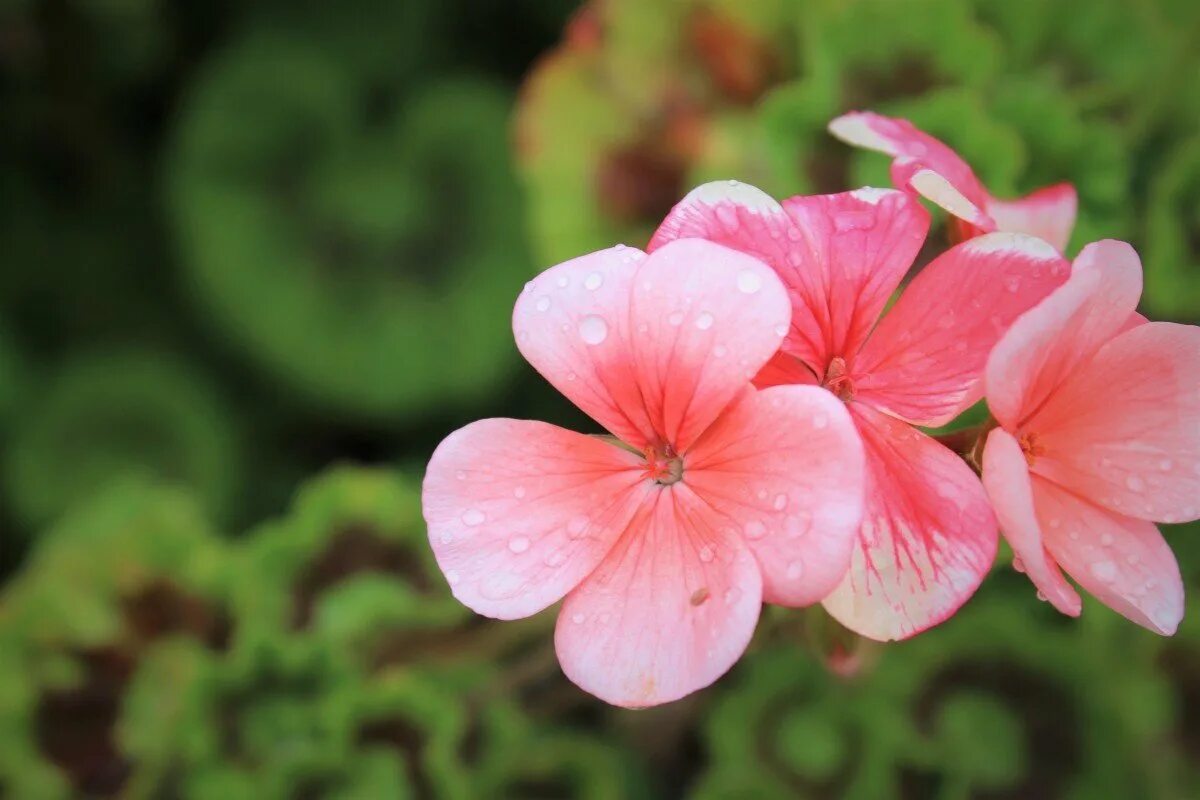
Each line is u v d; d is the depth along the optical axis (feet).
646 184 1.33
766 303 0.96
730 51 1.33
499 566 0.97
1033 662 1.27
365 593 1.30
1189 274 1.25
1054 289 0.97
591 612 0.97
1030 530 0.94
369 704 1.26
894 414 0.99
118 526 1.39
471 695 1.29
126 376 1.74
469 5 1.81
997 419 0.96
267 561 1.32
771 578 0.94
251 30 1.80
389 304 1.75
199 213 1.74
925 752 1.26
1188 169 1.24
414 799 1.26
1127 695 1.26
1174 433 0.98
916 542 0.96
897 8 1.28
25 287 1.78
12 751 1.29
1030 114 1.26
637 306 0.98
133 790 1.26
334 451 1.81
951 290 0.98
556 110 1.34
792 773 1.28
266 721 1.27
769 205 0.99
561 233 1.33
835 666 1.03
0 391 1.70
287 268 1.75
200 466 1.72
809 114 1.28
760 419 0.96
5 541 1.72
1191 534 1.23
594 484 0.98
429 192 1.78
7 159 1.79
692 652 0.95
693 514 0.97
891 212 0.99
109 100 1.79
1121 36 1.29
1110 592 0.97
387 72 1.80
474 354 1.72
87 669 1.31
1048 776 1.26
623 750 1.32
